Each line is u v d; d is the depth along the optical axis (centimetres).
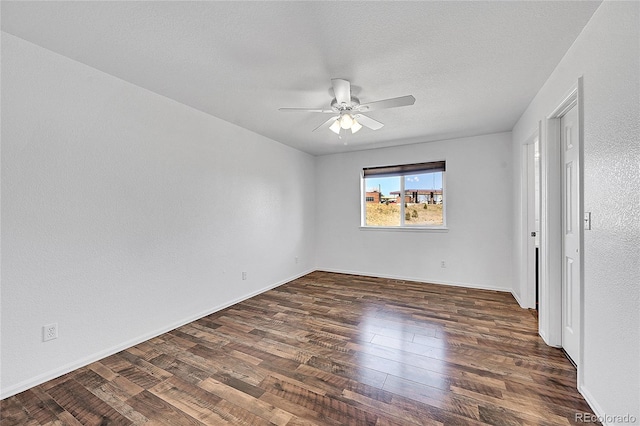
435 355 218
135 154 240
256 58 197
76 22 160
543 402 163
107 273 221
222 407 162
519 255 327
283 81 231
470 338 245
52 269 191
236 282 346
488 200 390
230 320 291
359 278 465
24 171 179
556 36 170
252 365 206
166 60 201
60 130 195
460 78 225
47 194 189
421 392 174
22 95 178
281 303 344
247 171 365
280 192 430
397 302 343
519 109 293
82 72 206
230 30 167
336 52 189
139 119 243
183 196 282
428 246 432
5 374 172
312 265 517
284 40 176
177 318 275
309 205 507
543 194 238
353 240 493
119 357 218
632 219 121
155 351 227
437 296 364
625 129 125
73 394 174
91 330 211
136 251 242
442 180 431
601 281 146
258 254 383
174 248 273
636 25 117
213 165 315
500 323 276
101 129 217
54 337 192
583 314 166
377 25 161
